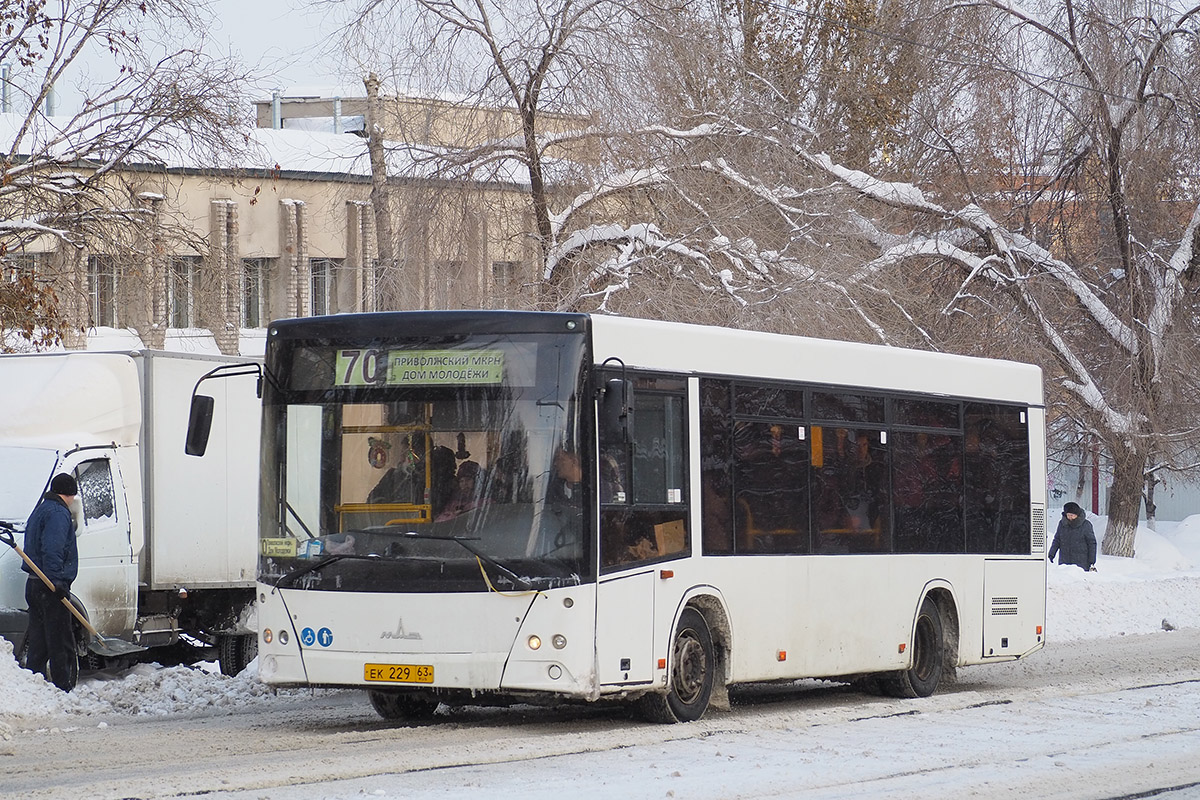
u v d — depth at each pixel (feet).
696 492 45.01
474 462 41.22
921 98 112.16
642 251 86.74
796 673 48.67
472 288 86.48
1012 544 60.18
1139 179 112.68
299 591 41.98
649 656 42.75
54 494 53.11
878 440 53.31
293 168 143.74
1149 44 112.37
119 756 38.06
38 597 52.70
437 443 41.50
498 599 40.45
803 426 49.83
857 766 36.91
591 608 40.65
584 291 85.81
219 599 66.33
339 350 42.57
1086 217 118.21
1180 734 44.37
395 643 40.96
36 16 85.20
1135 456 121.19
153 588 61.82
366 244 150.41
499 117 87.20
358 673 41.29
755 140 92.53
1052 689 56.95
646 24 88.94
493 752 37.86
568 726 44.47
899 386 54.65
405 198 87.15
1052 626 89.30
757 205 90.84
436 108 87.97
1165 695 55.11
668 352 44.57
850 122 112.68
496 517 40.83
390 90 89.25
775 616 47.88
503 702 46.03
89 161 89.35
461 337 41.75
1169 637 86.43
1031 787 34.55
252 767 35.19
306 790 31.83
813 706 52.24
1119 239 115.44
